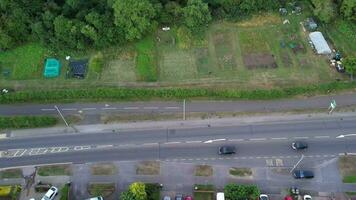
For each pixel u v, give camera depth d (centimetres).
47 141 11931
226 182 11006
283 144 11600
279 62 13212
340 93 12475
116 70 13238
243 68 13112
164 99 12556
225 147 11450
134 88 12712
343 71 12788
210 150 11581
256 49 13575
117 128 12088
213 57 13438
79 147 11788
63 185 11100
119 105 12531
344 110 12150
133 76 13075
